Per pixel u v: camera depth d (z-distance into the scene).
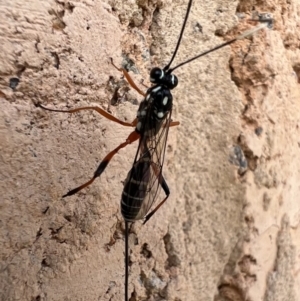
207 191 0.07
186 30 0.07
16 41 0.05
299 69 0.07
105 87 0.06
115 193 0.06
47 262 0.05
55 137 0.05
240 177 0.07
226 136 0.07
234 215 0.07
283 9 0.07
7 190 0.05
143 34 0.06
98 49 0.06
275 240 0.07
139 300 0.06
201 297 0.07
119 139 0.06
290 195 0.07
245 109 0.07
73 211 0.05
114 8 0.06
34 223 0.05
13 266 0.05
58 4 0.05
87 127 0.06
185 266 0.06
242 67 0.07
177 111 0.06
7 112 0.05
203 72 0.07
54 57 0.05
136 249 0.06
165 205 0.06
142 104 0.06
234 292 0.07
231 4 0.07
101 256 0.06
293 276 0.07
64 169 0.05
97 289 0.06
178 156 0.06
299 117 0.07
